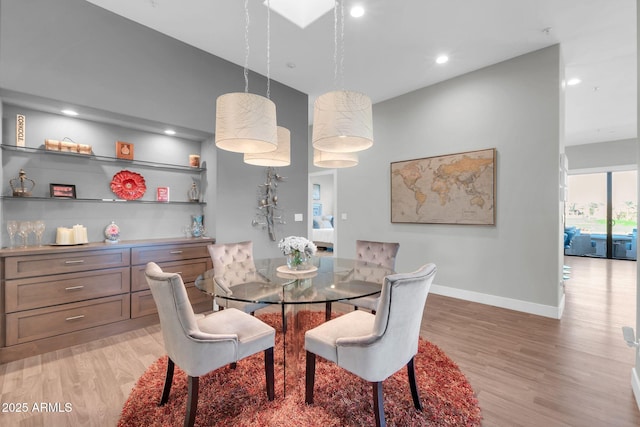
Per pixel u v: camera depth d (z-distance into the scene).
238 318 1.96
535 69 3.31
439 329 2.91
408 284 1.44
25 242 2.56
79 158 2.92
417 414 1.67
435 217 4.10
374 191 4.83
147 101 2.96
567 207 7.87
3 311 2.23
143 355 2.38
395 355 1.51
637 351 1.90
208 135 3.51
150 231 3.38
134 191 3.23
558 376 2.09
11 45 2.29
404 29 2.93
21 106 2.58
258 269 2.48
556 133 3.19
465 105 3.85
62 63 2.50
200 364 1.52
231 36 3.08
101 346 2.53
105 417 1.69
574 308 3.54
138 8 2.68
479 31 2.96
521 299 3.44
